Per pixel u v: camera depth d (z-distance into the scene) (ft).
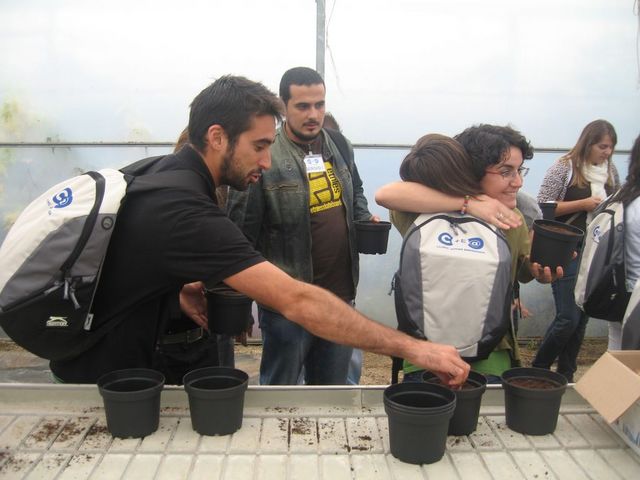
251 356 16.16
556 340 12.74
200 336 7.22
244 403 5.05
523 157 6.66
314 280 9.05
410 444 4.18
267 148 5.53
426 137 6.75
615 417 4.32
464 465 4.24
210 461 4.22
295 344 8.74
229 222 4.91
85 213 4.82
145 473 4.06
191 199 4.91
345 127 15.71
